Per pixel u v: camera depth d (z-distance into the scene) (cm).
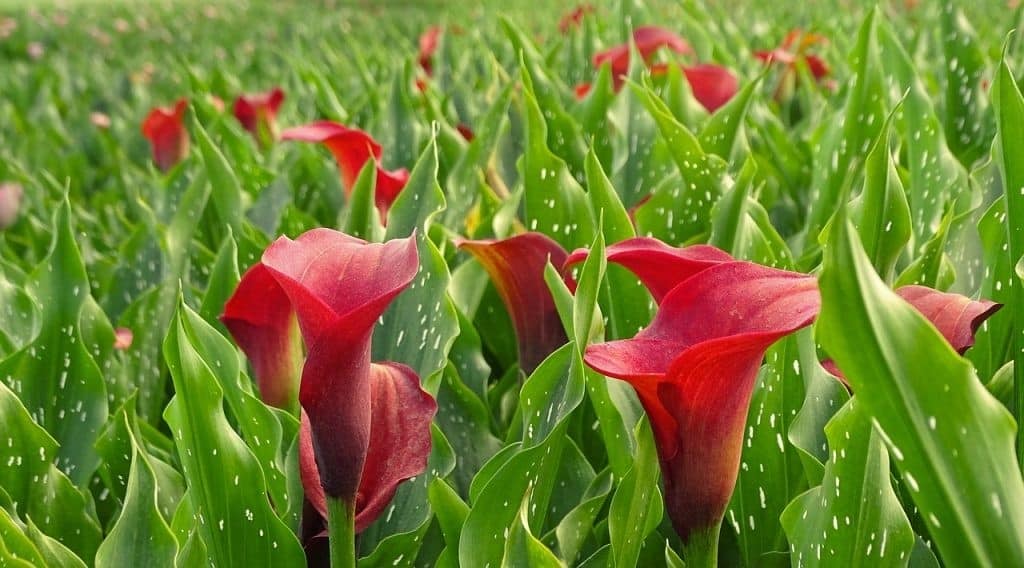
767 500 95
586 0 541
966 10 406
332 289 76
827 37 309
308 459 86
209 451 86
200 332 94
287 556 87
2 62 622
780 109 220
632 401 93
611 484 92
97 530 98
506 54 286
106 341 113
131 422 101
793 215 150
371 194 115
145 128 206
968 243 109
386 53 345
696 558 76
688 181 121
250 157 183
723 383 72
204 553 82
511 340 125
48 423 105
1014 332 88
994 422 63
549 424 86
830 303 62
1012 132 85
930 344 62
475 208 142
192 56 496
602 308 110
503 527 82
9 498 94
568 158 155
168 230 129
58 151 244
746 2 524
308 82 247
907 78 142
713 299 73
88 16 830
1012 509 64
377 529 94
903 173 134
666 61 208
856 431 79
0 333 109
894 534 78
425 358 101
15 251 178
